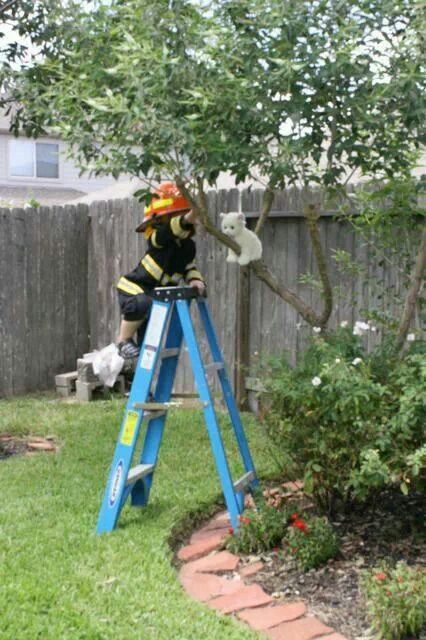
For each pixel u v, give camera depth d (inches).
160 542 150.9
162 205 177.9
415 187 173.3
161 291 160.2
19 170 744.3
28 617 118.3
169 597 128.1
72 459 212.5
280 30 144.4
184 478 192.4
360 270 208.2
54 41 203.9
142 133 143.7
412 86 138.4
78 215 337.7
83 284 343.6
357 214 235.3
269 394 170.9
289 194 256.8
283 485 187.2
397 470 145.6
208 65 147.4
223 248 278.4
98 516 165.9
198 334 290.2
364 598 128.7
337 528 161.8
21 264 317.7
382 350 169.0
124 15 159.9
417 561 144.7
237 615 125.4
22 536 152.9
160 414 173.5
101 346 342.3
